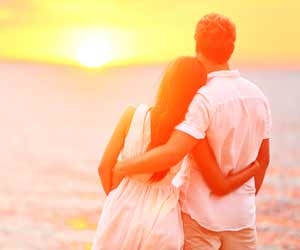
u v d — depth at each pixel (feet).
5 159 148.15
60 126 235.81
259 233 66.74
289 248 59.06
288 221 73.05
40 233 71.31
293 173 110.42
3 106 322.55
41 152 161.68
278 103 307.99
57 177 120.78
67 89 415.44
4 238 69.26
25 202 94.12
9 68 442.09
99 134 209.46
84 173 126.41
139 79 411.13
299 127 194.49
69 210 86.02
